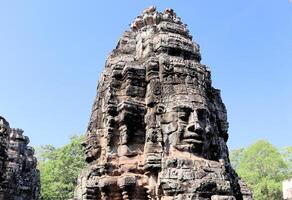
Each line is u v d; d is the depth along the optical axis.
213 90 15.74
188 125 12.82
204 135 12.91
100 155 14.05
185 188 11.59
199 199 11.44
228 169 14.58
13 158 29.03
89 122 15.63
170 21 16.25
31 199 30.56
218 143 13.66
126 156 13.05
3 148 19.19
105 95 14.62
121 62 14.85
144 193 12.49
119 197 12.72
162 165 12.12
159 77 13.93
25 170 30.62
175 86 13.60
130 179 12.44
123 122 13.39
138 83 14.15
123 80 14.41
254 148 43.22
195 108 13.09
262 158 42.03
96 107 15.25
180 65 14.03
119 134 13.58
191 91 13.50
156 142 12.68
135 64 14.49
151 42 14.98
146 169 12.33
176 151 12.55
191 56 14.98
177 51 14.71
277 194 37.78
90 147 14.45
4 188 21.25
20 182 29.62
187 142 12.62
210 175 11.99
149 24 16.56
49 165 41.41
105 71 15.55
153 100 13.34
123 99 14.02
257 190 38.22
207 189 11.67
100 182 12.86
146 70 14.27
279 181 40.31
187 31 16.03
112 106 13.82
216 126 14.14
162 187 11.70
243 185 16.33
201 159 12.39
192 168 11.97
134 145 13.27
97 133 14.42
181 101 13.12
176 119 12.94
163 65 13.93
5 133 19.47
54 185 38.56
